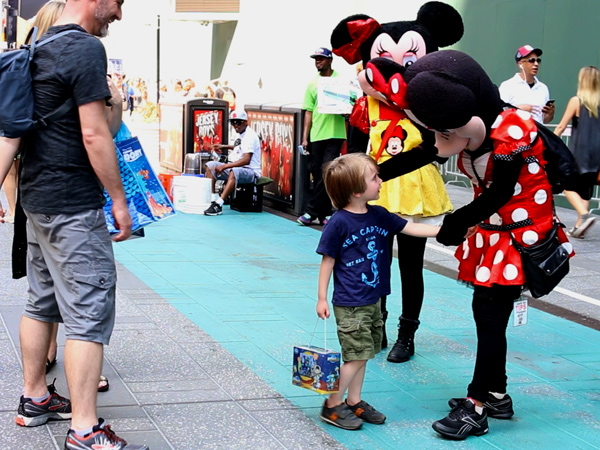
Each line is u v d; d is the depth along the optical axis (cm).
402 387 470
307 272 747
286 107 1088
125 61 2695
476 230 418
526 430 417
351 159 400
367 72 441
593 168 931
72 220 350
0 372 453
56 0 399
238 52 2100
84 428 351
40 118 344
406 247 506
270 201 1140
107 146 348
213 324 570
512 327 602
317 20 1708
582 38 1171
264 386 456
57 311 385
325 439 392
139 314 585
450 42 515
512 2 1302
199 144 1214
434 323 603
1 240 823
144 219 425
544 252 402
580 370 513
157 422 399
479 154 399
